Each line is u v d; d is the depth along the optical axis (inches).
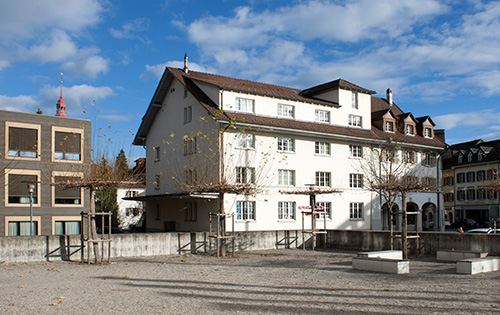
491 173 2412.6
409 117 1749.5
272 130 1302.9
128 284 528.4
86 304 406.6
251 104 1323.8
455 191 2677.2
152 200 1478.8
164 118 1507.1
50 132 1382.9
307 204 1379.2
